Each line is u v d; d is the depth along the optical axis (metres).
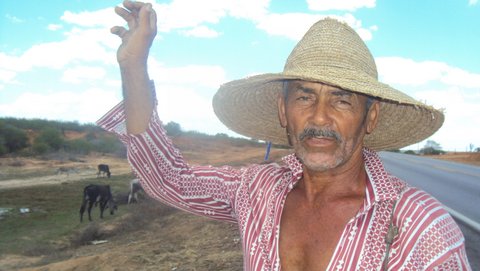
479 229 7.31
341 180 1.82
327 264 1.71
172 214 13.56
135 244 9.88
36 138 43.03
